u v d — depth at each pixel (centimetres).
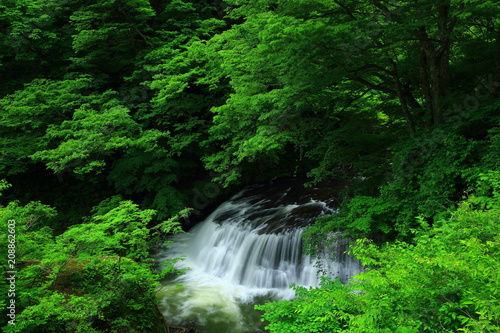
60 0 1641
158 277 736
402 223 845
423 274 387
